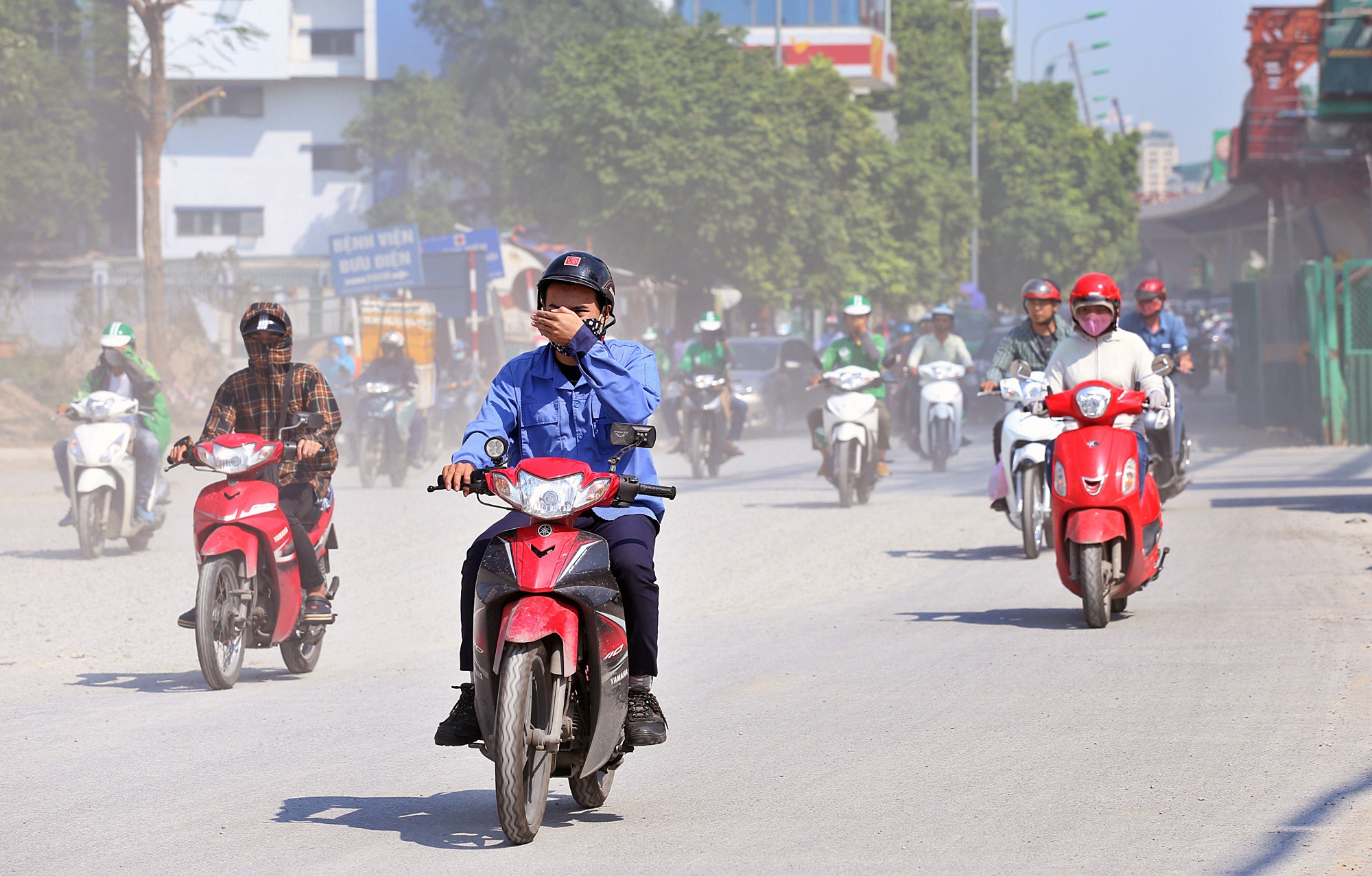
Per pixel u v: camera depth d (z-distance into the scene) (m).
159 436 16.38
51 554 16.14
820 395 36.97
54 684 9.23
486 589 5.57
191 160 64.19
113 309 40.69
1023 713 7.73
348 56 64.31
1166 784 6.23
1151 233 153.00
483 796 6.34
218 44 63.03
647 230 45.94
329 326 44.41
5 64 52.84
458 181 62.16
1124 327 16.11
